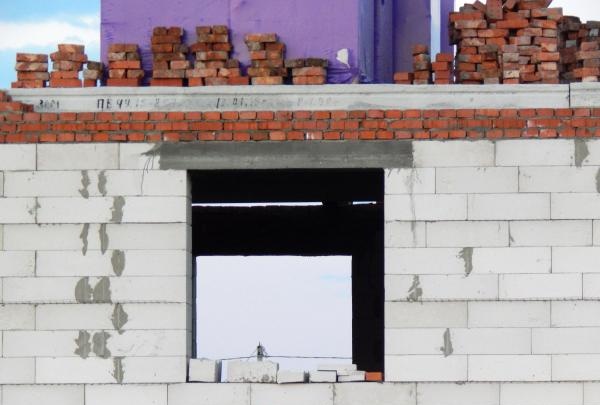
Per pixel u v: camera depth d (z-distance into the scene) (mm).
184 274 50656
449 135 50688
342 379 50500
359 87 51219
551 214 50375
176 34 52562
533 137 50625
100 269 50750
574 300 50188
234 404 50344
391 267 50438
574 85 50938
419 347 50219
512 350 50156
